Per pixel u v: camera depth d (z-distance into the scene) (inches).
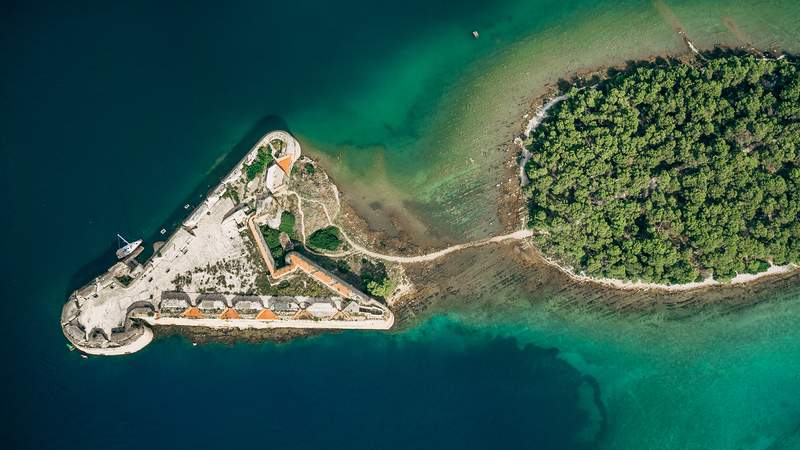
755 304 4911.4
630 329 4918.8
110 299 4896.7
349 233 5049.2
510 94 5339.6
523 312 4953.3
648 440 4751.5
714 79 5088.6
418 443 4687.5
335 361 4859.7
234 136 5280.5
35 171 5265.8
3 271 5078.7
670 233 4916.3
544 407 4790.8
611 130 5034.5
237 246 4965.6
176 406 4776.1
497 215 5108.3
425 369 4849.9
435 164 5241.1
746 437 4729.3
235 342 4894.2
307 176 5137.8
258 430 4702.3
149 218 5137.8
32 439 4736.7
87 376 4859.7
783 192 4835.1
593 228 4869.6
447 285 4992.6
